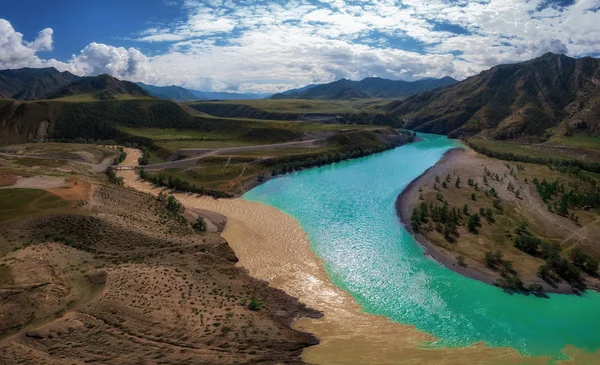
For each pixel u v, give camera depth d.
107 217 82.62
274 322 60.09
